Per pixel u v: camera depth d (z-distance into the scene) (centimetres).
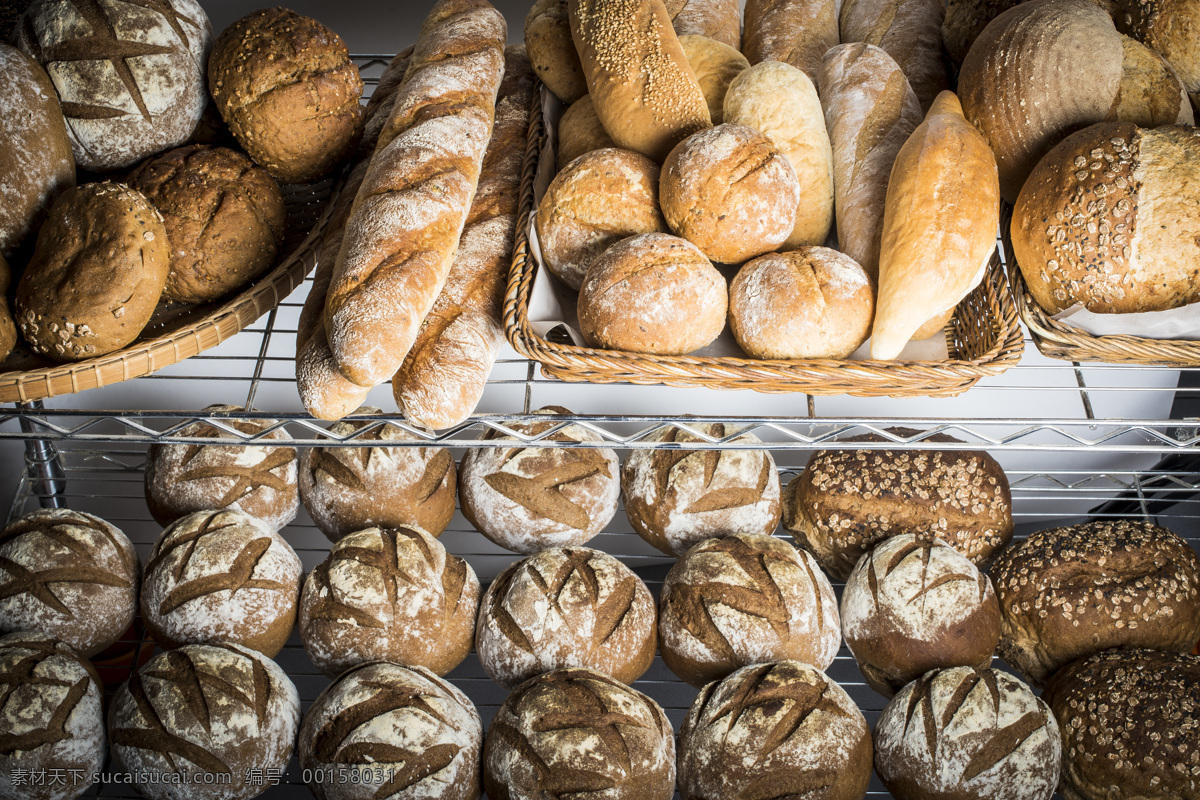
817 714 99
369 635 109
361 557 113
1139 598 112
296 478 131
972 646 109
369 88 145
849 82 105
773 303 86
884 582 113
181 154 100
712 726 101
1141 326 88
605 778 93
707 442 100
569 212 94
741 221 88
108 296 85
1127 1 102
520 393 159
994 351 88
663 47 98
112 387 152
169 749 98
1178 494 157
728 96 101
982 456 129
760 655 108
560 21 109
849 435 153
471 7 114
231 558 112
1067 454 161
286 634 115
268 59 97
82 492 163
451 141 94
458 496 132
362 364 78
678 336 85
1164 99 96
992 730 99
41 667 101
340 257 87
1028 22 98
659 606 118
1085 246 88
